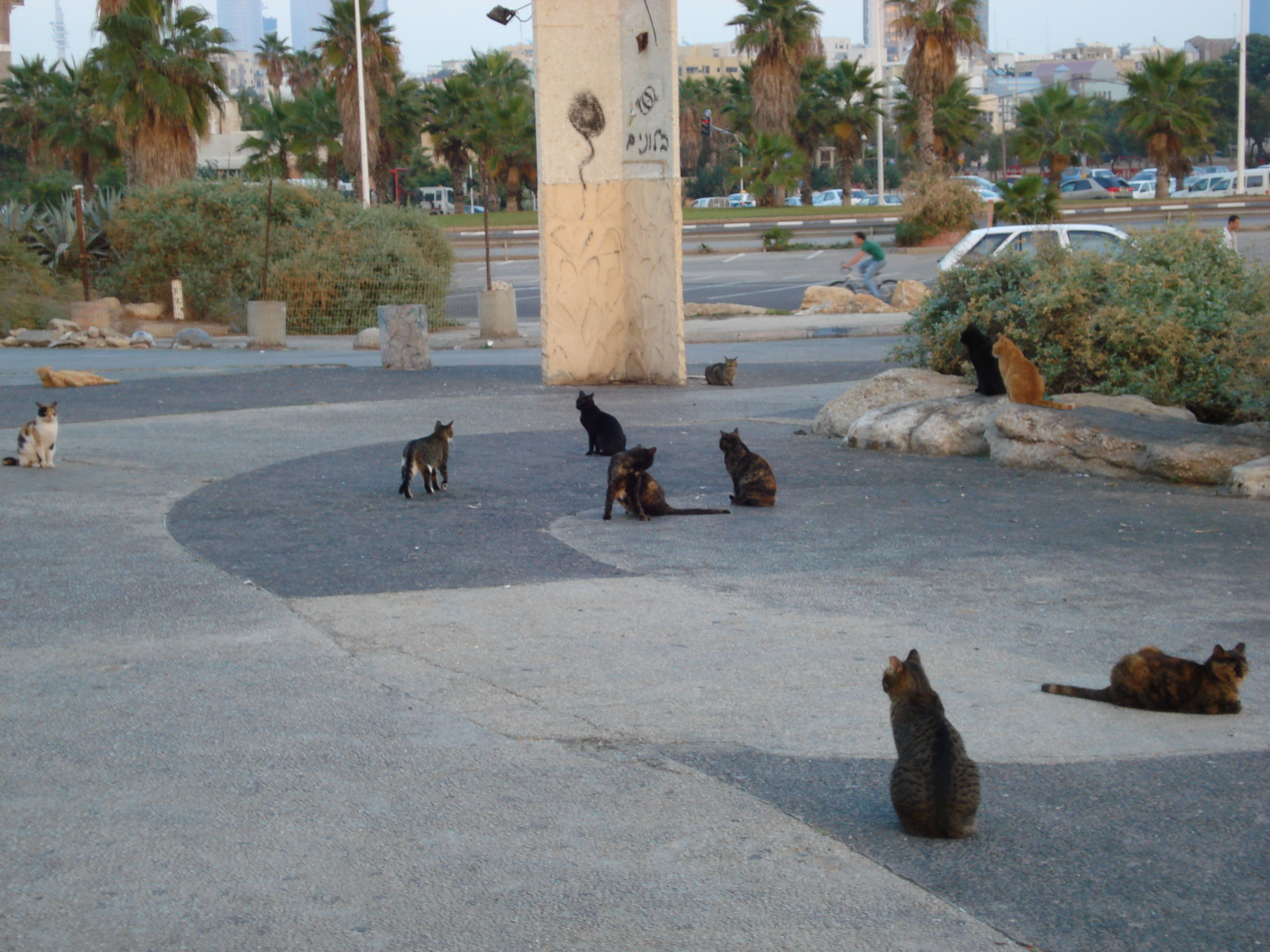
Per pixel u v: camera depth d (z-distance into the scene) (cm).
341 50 5028
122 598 621
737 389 1617
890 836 365
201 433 1195
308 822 370
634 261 1648
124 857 346
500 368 1861
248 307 2441
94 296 2856
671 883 335
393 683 499
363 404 1435
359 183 5122
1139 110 5675
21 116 6097
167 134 3431
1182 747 440
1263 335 1023
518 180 6419
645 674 517
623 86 1614
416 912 318
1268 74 10175
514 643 559
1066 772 416
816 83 6538
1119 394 1195
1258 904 326
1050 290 1234
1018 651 556
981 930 312
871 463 1075
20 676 500
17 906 319
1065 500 918
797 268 3919
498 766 415
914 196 4178
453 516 846
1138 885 337
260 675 506
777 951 301
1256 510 878
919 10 4659
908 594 654
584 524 829
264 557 715
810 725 457
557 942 304
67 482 930
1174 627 596
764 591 659
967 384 1268
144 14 3347
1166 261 1255
